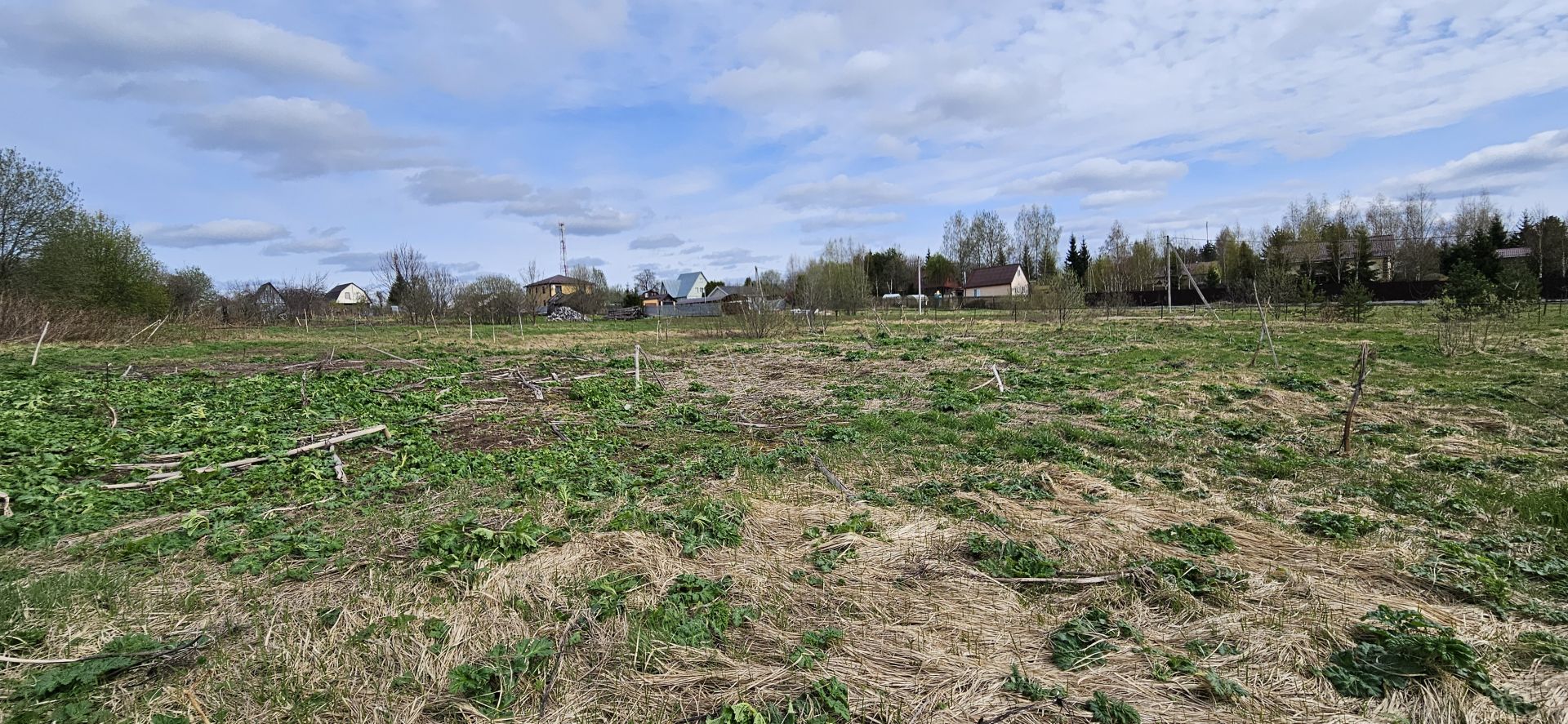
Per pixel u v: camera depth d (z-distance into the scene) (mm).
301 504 5781
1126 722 2836
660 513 5379
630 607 3820
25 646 3406
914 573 4301
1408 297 38094
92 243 27609
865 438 8211
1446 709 2869
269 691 3107
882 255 72250
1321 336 19672
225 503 5844
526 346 23391
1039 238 74188
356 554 4625
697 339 26000
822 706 2947
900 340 20922
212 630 3635
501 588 4023
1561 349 14805
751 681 3141
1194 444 7750
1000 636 3551
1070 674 3193
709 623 3654
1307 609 3744
